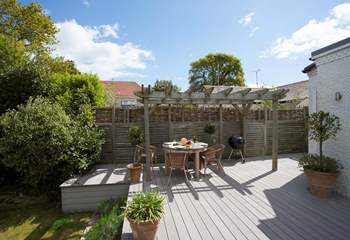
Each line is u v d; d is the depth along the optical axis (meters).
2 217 4.39
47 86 6.70
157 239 2.47
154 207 2.45
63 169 5.07
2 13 11.74
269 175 5.14
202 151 5.23
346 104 3.60
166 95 4.93
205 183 4.60
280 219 2.91
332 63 3.87
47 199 5.25
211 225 2.79
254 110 7.50
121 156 6.60
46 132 4.76
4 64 6.87
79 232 3.74
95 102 7.07
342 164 3.70
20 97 6.27
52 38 13.21
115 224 3.16
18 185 6.09
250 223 2.82
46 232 3.78
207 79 22.30
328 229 2.63
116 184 4.70
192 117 7.06
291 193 3.90
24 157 4.77
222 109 7.25
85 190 4.62
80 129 5.55
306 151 8.02
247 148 7.40
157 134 6.80
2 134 4.93
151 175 5.30
